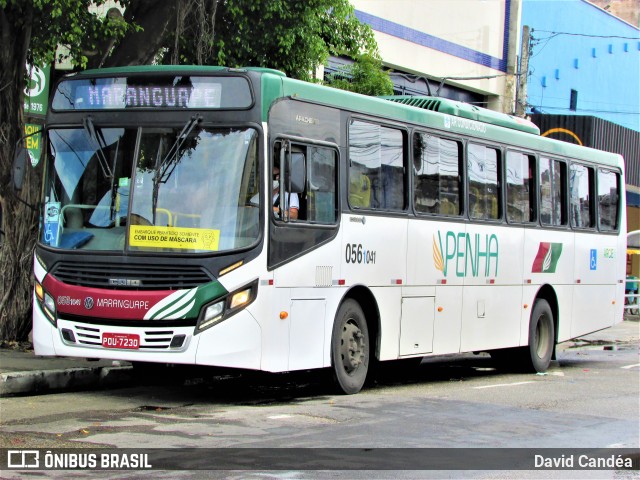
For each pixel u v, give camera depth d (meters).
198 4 14.20
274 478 7.00
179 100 10.35
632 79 43.16
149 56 14.70
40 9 12.63
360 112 11.84
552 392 12.94
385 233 12.22
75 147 10.65
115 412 9.73
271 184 10.23
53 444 7.85
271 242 10.20
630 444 9.05
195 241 10.00
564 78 37.44
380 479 7.14
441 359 18.70
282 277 10.36
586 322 17.89
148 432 8.56
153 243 10.09
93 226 10.37
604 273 18.56
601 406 11.59
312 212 10.90
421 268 12.98
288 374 13.84
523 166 15.86
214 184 10.12
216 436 8.50
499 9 32.12
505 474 7.58
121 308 10.06
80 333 10.31
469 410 10.83
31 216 14.01
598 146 33.56
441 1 29.06
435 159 13.44
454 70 29.92
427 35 28.45
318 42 15.62
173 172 10.23
